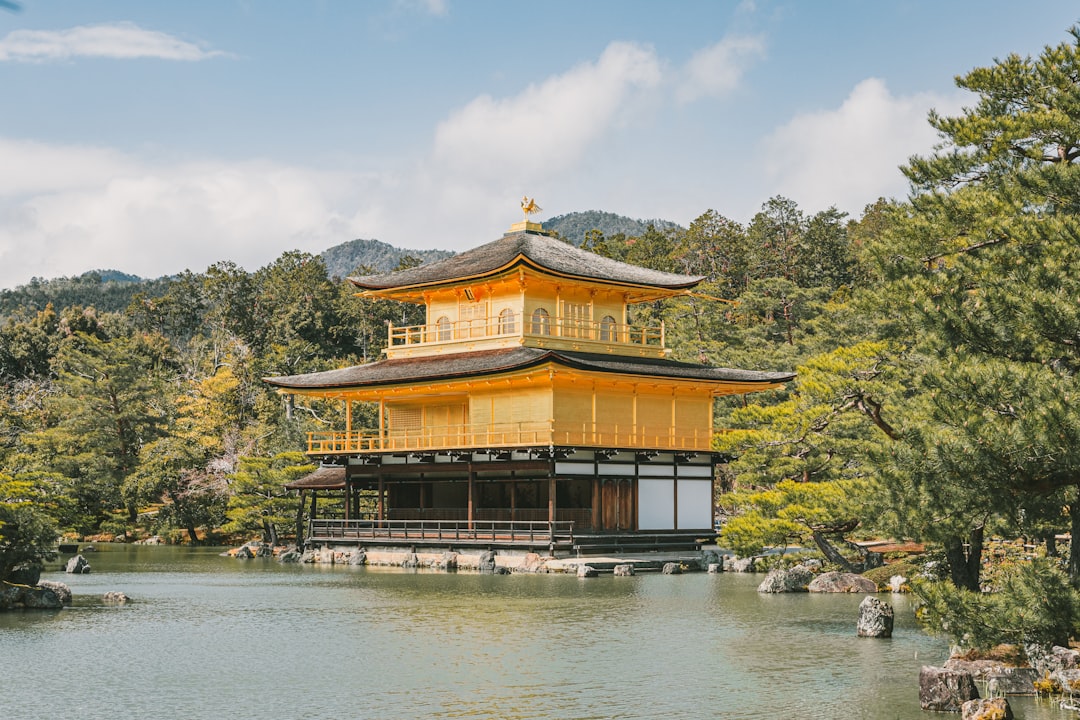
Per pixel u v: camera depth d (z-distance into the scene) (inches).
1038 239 1223.5
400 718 1138.7
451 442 3024.1
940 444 1087.0
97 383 4301.2
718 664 1398.9
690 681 1300.4
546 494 2967.5
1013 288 1144.2
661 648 1512.1
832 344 4072.3
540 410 2854.3
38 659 1459.2
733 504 2281.0
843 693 1237.7
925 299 1213.1
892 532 1213.1
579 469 2797.7
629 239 7273.6
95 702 1210.6
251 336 6569.9
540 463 2792.8
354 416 4461.1
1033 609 1088.2
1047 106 1493.6
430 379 2910.9
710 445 3080.7
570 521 2753.4
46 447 4170.8
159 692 1256.8
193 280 7628.0
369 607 1962.4
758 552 2172.7
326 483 3270.2
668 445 2997.0
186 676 1342.3
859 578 2159.2
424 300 3390.7
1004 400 1081.4
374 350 6309.1
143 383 4397.1
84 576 2642.7
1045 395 1043.3
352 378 3129.9
